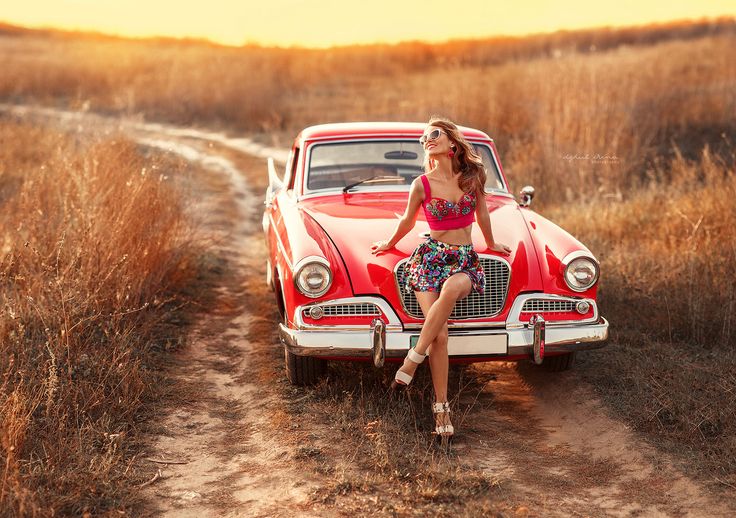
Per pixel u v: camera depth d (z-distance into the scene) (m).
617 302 5.95
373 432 4.09
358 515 3.33
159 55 28.62
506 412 4.57
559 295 4.39
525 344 4.29
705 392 4.41
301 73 25.31
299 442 4.05
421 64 29.23
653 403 4.36
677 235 7.30
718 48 22.23
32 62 27.48
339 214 4.97
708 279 5.90
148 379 4.71
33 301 5.04
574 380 4.85
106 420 4.09
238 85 21.34
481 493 3.54
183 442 4.09
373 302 4.24
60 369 4.46
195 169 13.34
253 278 7.41
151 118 20.61
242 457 3.96
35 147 11.73
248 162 14.92
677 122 13.04
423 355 3.91
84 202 6.21
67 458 3.62
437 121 3.87
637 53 23.03
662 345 5.26
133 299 5.61
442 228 3.90
